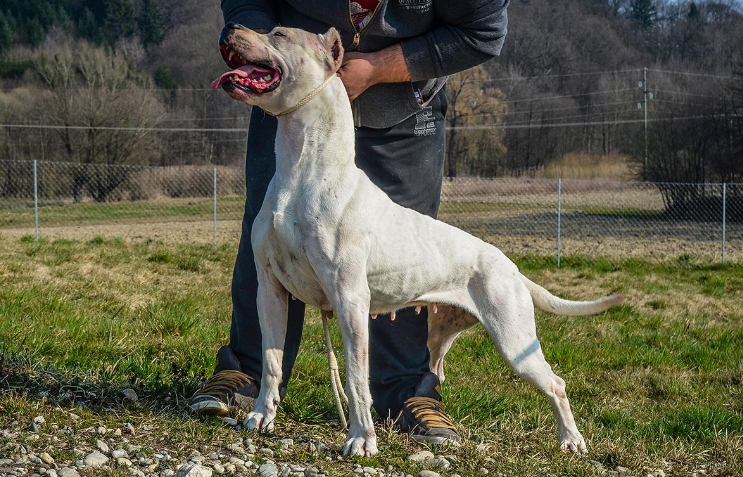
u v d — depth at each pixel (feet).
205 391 12.45
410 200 13.35
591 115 149.59
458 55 12.35
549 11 191.42
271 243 11.13
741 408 18.49
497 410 14.89
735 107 79.92
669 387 19.72
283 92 10.75
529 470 11.47
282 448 11.13
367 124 12.89
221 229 60.70
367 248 11.27
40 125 104.63
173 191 89.86
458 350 21.74
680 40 195.31
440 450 11.91
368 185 11.50
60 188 84.99
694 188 72.54
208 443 11.05
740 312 31.86
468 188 99.09
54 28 182.50
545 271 40.63
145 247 40.06
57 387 12.51
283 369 13.08
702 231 64.23
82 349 15.88
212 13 189.78
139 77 125.59
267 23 12.31
